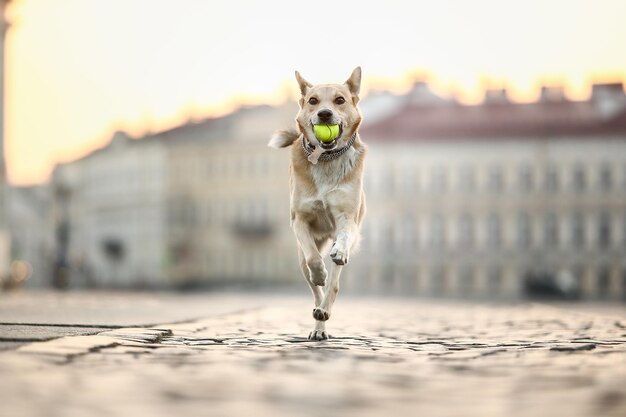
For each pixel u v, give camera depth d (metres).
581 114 94.25
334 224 11.47
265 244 104.00
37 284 128.88
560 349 10.04
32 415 5.48
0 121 61.81
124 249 118.06
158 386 6.74
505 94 96.94
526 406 6.08
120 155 119.19
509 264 93.12
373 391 6.66
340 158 11.15
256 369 7.81
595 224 92.25
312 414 5.68
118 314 17.00
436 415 5.71
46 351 8.44
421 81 101.88
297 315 19.08
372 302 46.50
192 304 27.95
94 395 6.27
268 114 104.25
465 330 14.88
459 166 94.38
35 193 135.88
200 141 108.94
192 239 109.31
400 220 95.19
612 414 5.78
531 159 93.19
